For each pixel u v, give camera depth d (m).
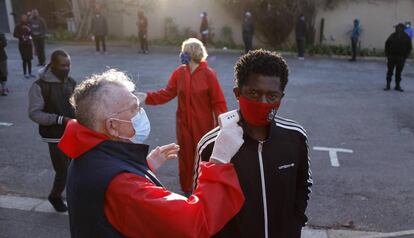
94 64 14.62
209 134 2.10
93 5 19.88
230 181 1.84
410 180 5.72
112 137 1.79
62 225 4.45
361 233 4.38
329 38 19.39
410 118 8.88
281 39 19.31
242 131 1.93
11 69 13.42
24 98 9.95
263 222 2.06
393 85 12.34
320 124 8.30
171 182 5.58
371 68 15.52
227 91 10.90
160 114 8.73
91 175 1.66
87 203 1.65
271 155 2.04
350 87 11.93
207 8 19.98
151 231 1.64
